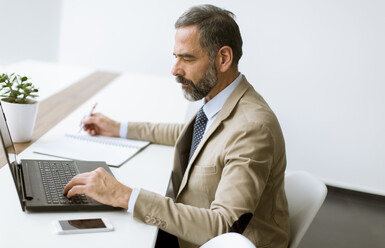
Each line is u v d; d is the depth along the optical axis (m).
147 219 1.09
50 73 2.79
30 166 1.30
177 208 1.12
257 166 1.18
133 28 3.79
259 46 3.58
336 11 3.40
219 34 1.30
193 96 1.38
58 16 3.86
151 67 3.85
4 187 1.17
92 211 1.11
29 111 1.50
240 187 1.14
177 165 1.54
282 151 1.32
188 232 1.10
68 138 1.65
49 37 3.92
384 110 3.44
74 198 1.13
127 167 1.46
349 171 3.58
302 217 1.47
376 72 3.41
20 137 1.52
